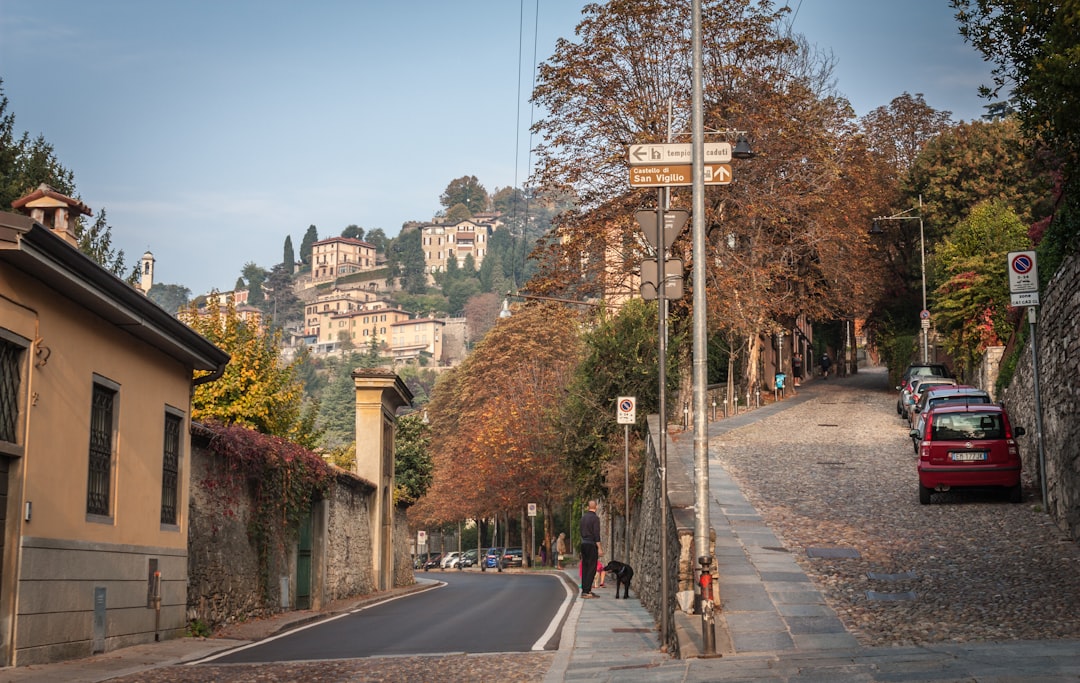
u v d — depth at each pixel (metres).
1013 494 20.97
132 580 15.14
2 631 11.76
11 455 11.89
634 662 11.97
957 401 29.05
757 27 37.38
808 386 65.62
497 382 71.75
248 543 20.22
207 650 14.98
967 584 14.63
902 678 9.17
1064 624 12.09
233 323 26.23
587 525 23.05
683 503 15.67
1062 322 19.53
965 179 60.72
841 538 18.22
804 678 9.62
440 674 11.66
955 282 40.91
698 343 13.01
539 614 20.12
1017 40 15.79
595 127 37.81
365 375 33.91
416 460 61.59
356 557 30.33
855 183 48.53
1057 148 16.42
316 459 23.83
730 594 14.36
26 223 11.21
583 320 37.03
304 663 12.95
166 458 16.91
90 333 13.92
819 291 54.53
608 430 30.55
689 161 13.88
